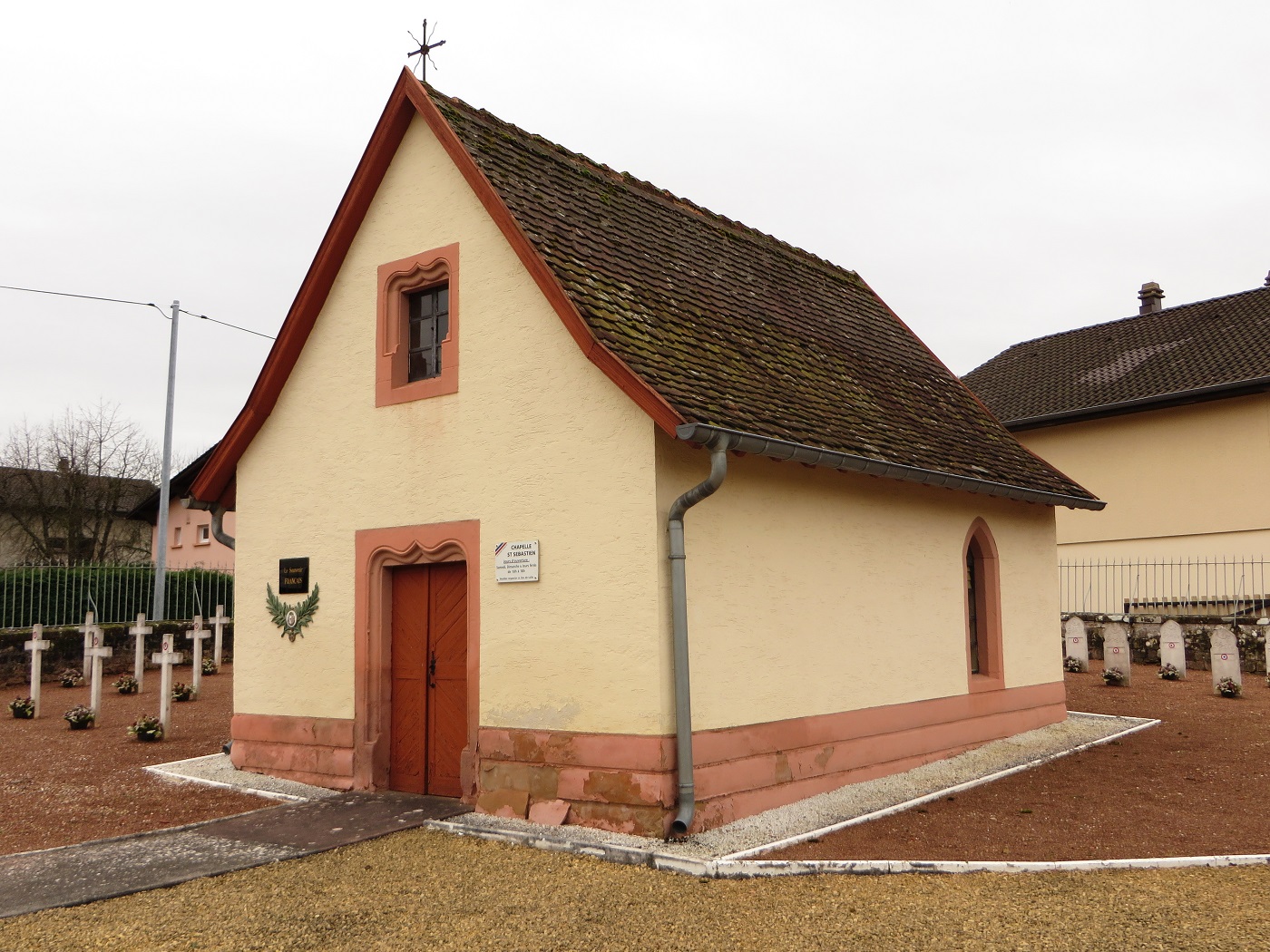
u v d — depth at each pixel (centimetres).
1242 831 823
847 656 991
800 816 852
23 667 1878
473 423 932
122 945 590
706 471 852
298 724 1052
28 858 764
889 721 1040
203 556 3509
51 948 585
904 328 1566
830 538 984
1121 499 2436
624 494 816
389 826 838
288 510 1089
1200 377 2330
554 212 982
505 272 923
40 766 1144
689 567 820
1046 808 905
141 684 1761
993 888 685
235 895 676
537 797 846
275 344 1084
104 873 719
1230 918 621
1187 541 2316
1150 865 733
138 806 950
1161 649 1777
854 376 1185
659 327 913
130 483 3978
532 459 883
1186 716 1398
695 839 770
